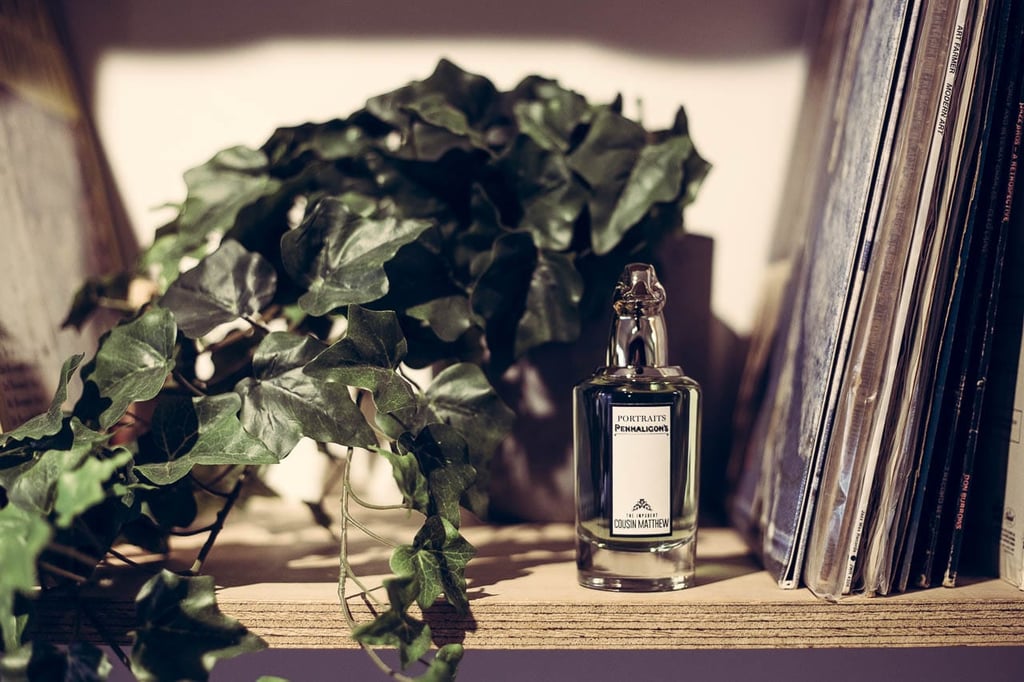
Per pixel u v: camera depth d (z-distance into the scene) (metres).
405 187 0.60
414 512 0.65
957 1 0.46
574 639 0.49
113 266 0.67
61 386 0.48
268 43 0.67
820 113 0.62
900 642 0.48
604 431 0.51
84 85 0.67
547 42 0.67
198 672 0.45
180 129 0.67
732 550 0.59
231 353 0.58
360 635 0.45
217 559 0.56
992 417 0.51
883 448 0.48
